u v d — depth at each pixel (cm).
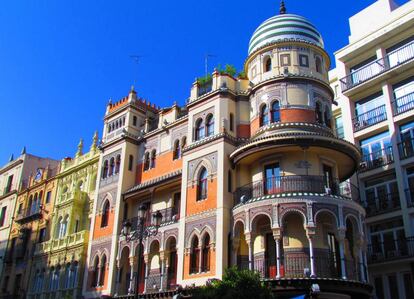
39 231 4688
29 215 4853
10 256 4934
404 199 3197
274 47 3194
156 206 3478
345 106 3788
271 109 3028
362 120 3672
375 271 3197
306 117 2958
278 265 2475
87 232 3975
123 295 3183
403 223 3169
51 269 4191
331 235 2720
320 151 2841
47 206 4762
